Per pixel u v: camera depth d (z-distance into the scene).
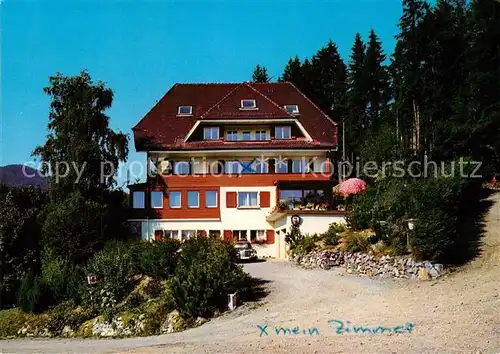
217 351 21.69
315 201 50.09
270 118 58.00
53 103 53.69
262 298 30.33
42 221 47.69
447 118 54.62
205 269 29.55
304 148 57.31
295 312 26.89
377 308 25.91
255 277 35.81
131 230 55.00
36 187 51.91
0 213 46.06
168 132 59.78
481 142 50.81
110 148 53.81
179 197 55.72
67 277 37.69
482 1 55.00
